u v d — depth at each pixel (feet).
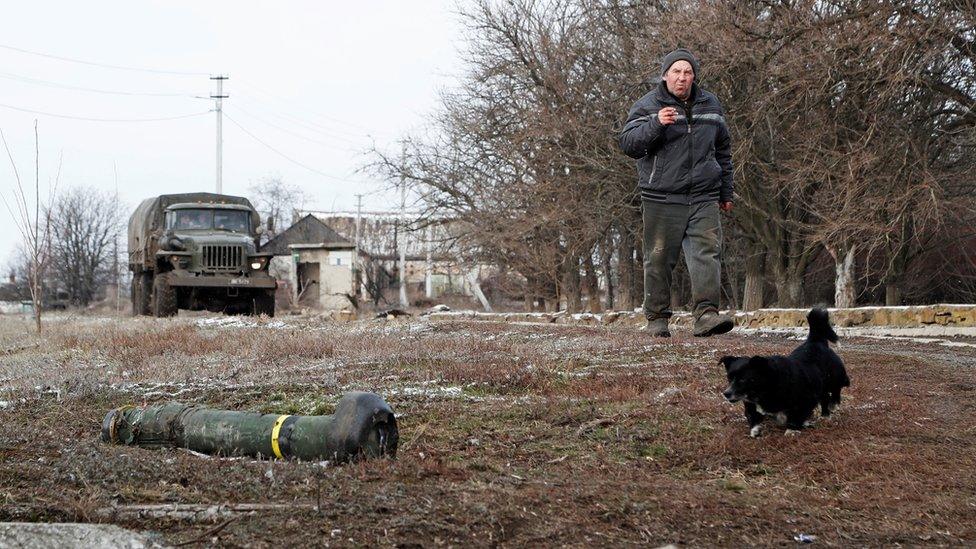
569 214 99.19
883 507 15.57
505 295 183.11
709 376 29.71
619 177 94.43
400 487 15.44
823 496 16.38
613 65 93.86
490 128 112.06
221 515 13.79
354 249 222.48
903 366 32.45
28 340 61.00
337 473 16.71
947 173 75.92
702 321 26.68
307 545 12.44
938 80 68.74
